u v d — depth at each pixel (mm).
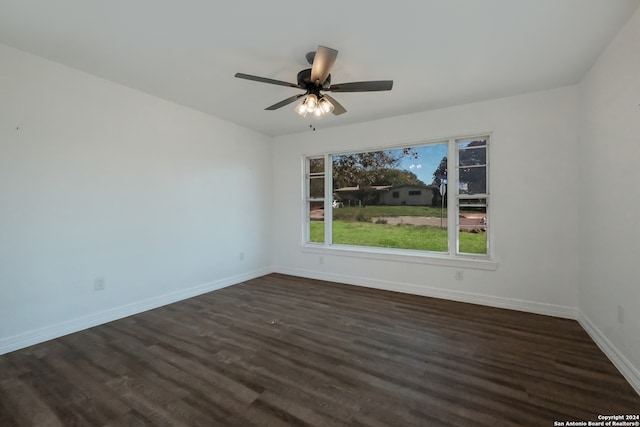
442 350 2387
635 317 1892
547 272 3141
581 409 1685
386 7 1828
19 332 2414
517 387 1894
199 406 1728
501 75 2754
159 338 2615
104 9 1870
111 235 3010
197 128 3838
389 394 1833
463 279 3584
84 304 2811
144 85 3053
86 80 2793
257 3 1803
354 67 2600
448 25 2006
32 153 2477
